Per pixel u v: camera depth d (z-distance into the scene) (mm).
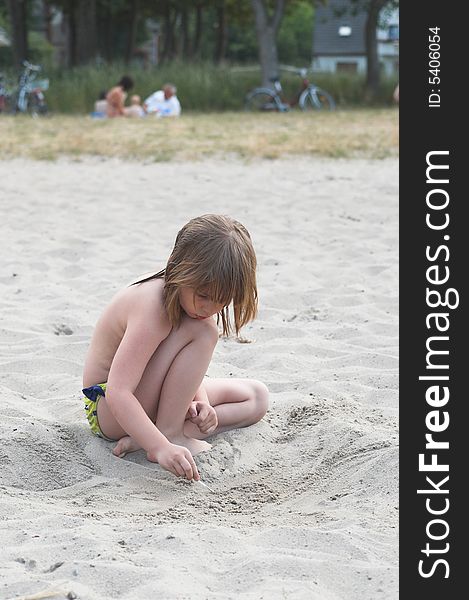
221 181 12141
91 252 7832
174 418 3875
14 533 3107
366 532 3162
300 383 4750
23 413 4191
